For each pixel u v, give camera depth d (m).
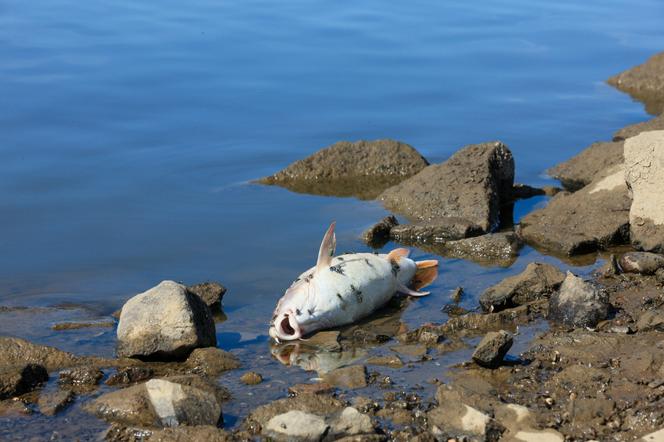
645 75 19.64
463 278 11.46
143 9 23.64
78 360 9.45
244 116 17.17
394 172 15.26
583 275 11.25
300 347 9.77
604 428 7.55
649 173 11.77
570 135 16.86
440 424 7.69
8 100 17.17
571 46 22.19
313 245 12.52
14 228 12.80
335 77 19.34
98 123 16.45
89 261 11.97
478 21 24.02
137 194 14.03
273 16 23.59
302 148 15.95
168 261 11.99
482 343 8.85
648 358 8.60
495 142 14.30
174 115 16.98
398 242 12.69
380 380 8.74
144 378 9.04
